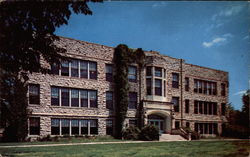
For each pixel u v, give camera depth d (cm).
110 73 3047
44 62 2516
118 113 2988
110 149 1599
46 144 2006
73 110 2681
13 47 981
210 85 4106
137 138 2811
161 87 3334
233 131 3747
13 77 2127
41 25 997
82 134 2720
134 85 3194
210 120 4003
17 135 2248
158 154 1365
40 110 2456
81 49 2797
